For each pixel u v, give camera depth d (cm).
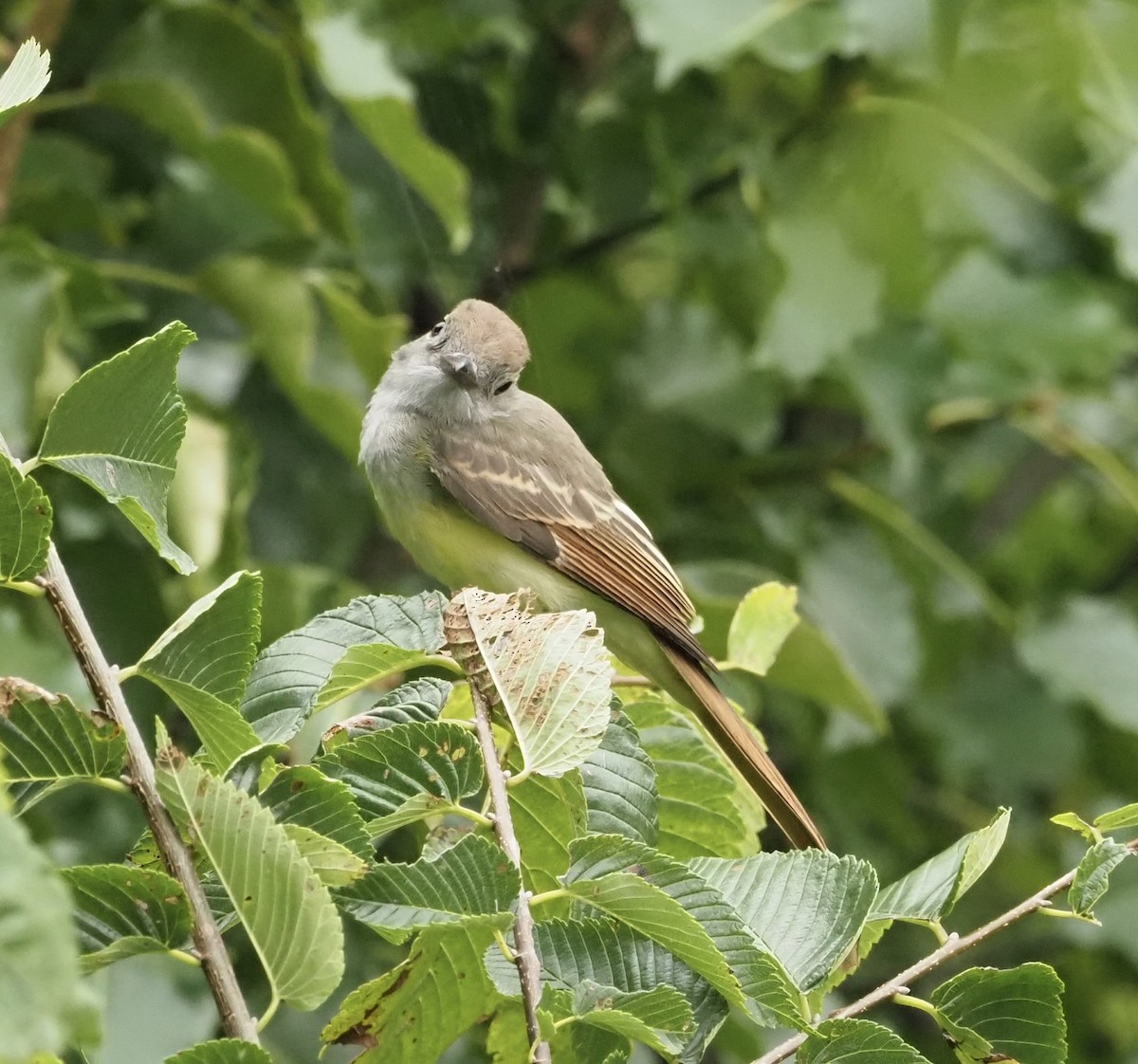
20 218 1037
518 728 512
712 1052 1030
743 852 664
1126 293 1266
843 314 1055
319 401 984
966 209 1166
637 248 1356
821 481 1244
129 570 921
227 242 1089
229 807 433
